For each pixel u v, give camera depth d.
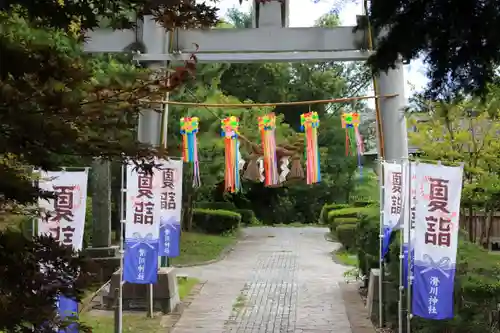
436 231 6.82
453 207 6.84
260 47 8.97
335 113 24.20
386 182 8.89
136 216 8.48
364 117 22.45
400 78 8.93
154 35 8.92
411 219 7.50
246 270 15.03
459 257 7.63
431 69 2.96
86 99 3.50
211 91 16.19
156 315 9.62
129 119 3.77
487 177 10.48
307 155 11.66
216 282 13.09
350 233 16.38
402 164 7.86
